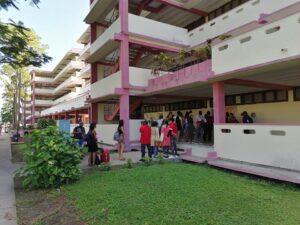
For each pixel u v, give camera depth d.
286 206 5.82
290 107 13.29
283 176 7.66
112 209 5.84
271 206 5.82
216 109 11.25
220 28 15.98
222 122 11.15
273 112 14.12
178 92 15.52
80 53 47.97
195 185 7.55
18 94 42.03
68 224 5.29
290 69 9.32
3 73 39.38
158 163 11.53
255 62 9.71
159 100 19.38
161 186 7.48
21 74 43.06
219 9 18.53
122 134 12.87
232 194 6.68
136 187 7.48
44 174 8.07
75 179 8.70
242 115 14.19
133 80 16.64
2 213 6.05
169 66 17.67
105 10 19.61
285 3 12.09
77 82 49.25
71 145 8.78
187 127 15.75
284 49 8.72
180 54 16.44
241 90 14.35
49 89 64.81
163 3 18.25
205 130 15.09
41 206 6.51
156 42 17.56
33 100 62.72
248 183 7.90
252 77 10.85
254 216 5.24
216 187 7.34
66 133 9.02
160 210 5.63
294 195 6.69
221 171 9.68
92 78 21.53
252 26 13.40
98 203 6.30
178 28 18.53
